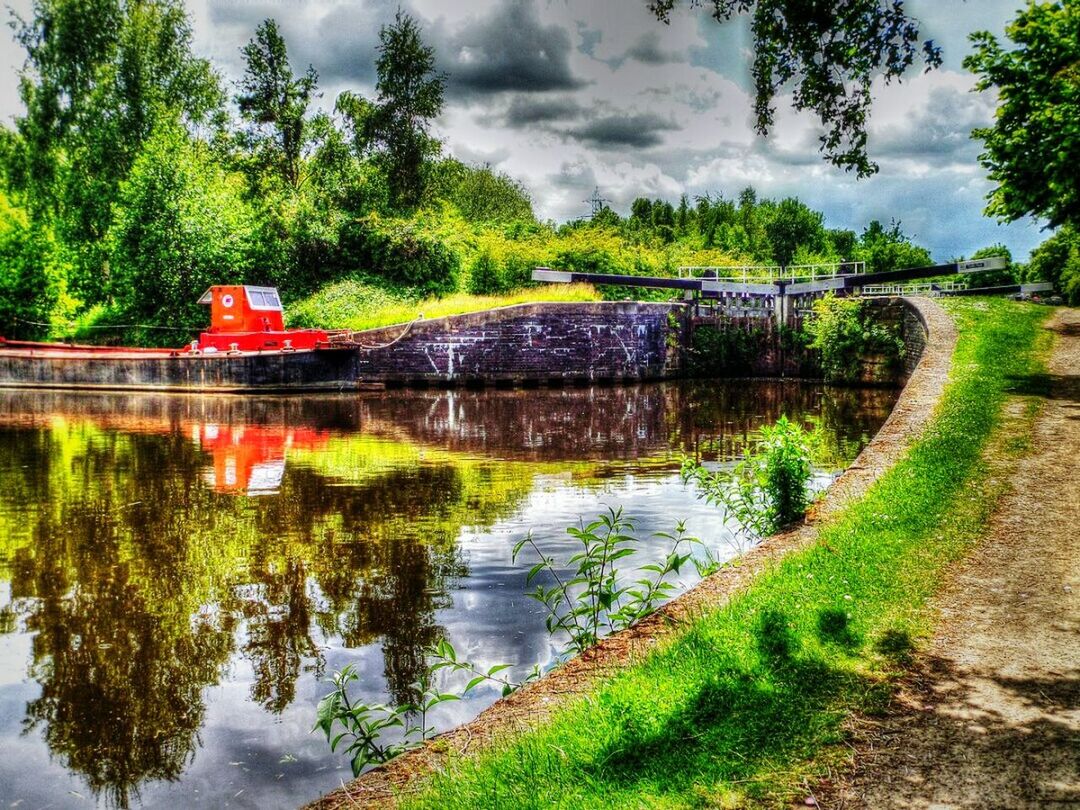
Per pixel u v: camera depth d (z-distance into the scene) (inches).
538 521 455.8
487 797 144.7
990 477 380.2
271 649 286.8
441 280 1745.8
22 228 1637.6
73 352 1330.0
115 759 218.5
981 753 159.2
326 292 1628.9
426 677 262.5
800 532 300.8
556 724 169.2
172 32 1784.0
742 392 1266.0
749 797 145.4
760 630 212.2
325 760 217.5
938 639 213.0
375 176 1828.2
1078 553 279.0
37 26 1716.3
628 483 560.1
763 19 295.3
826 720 171.5
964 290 2210.9
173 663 276.4
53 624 309.7
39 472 603.5
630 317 1472.7
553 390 1312.7
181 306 1535.4
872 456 416.8
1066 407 533.6
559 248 1852.9
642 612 258.5
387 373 1349.7
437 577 360.8
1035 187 584.4
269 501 508.7
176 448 718.5
